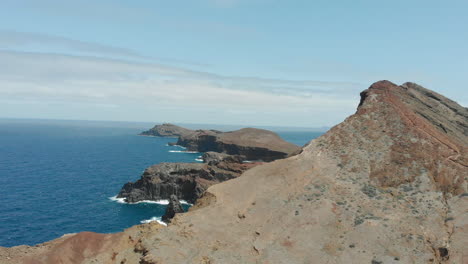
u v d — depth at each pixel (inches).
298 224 1624.0
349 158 2037.4
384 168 1907.0
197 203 1988.2
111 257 1571.1
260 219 1704.0
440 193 1700.3
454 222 1504.7
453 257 1342.3
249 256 1473.9
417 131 2097.7
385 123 2235.5
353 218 1609.3
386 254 1392.7
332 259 1413.6
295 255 1460.4
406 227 1518.2
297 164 2069.4
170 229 1610.5
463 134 2642.7
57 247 1595.7
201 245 1519.4
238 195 1913.1
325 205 1707.7
